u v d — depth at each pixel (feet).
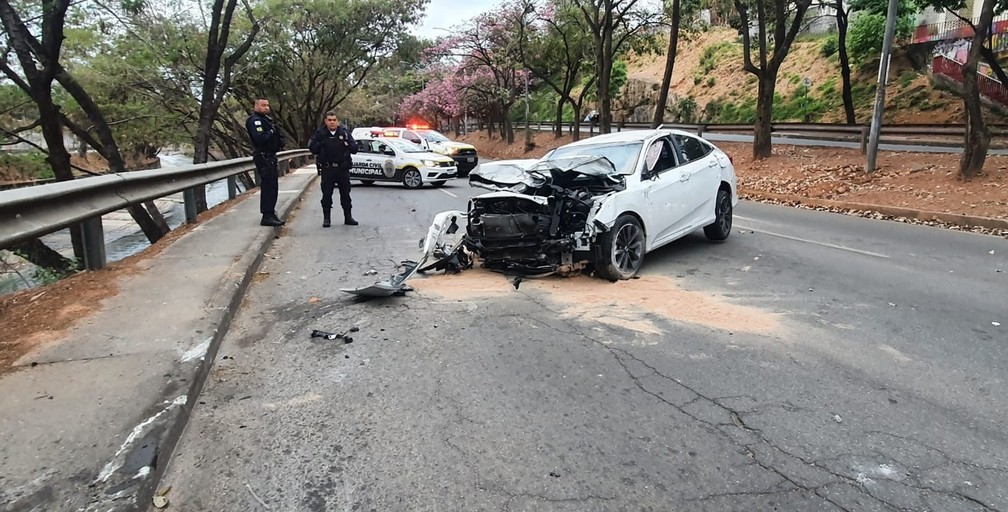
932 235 31.99
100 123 45.21
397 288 19.42
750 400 12.29
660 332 16.25
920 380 13.28
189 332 14.71
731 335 16.07
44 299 17.47
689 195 25.72
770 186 52.54
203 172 33.58
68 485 8.68
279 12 82.02
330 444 10.60
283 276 22.43
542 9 105.50
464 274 22.59
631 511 8.81
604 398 12.35
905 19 84.07
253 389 12.76
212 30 50.98
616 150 24.77
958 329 16.65
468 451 10.37
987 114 69.31
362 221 36.45
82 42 64.75
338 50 112.27
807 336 16.03
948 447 10.57
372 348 15.06
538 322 17.03
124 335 14.46
